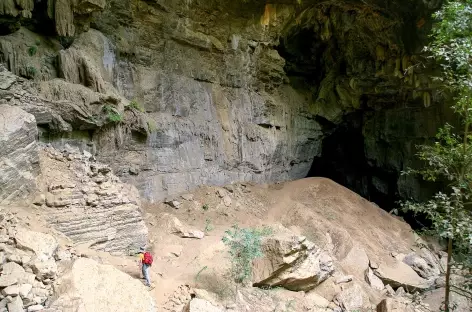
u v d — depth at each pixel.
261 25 18.80
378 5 18.11
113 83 12.47
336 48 23.38
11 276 5.48
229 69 17.81
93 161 9.49
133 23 13.70
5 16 9.74
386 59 20.94
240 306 8.52
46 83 10.02
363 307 10.91
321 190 18.39
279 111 20.58
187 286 8.20
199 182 15.30
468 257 7.43
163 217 11.53
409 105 23.17
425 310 10.88
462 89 7.41
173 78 15.07
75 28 11.55
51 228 7.20
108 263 7.43
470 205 9.74
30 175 7.51
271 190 18.08
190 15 15.77
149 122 12.90
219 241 11.02
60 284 5.78
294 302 9.77
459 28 7.30
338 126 26.84
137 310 5.92
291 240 9.97
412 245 16.03
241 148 17.67
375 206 19.25
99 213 8.09
